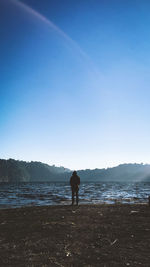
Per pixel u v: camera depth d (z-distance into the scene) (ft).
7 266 14.62
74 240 20.88
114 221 30.07
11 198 101.19
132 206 48.83
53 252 17.52
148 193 150.00
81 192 155.33
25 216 36.35
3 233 24.17
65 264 14.99
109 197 106.11
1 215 38.75
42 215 36.55
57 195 121.19
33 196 114.01
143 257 16.26
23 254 17.06
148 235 22.41
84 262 15.38
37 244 19.63
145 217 32.96
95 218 32.58
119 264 14.97
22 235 23.02
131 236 22.16
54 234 23.18
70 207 49.29
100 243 19.92
